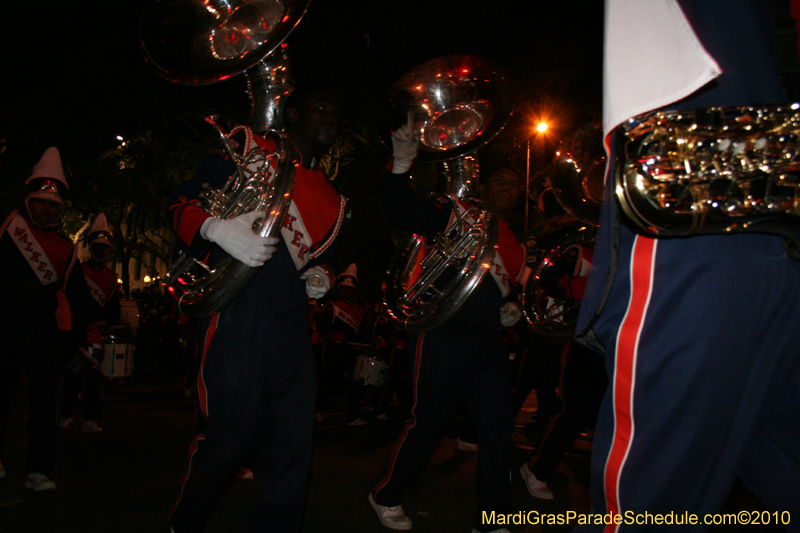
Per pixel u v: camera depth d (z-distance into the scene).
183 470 5.23
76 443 6.31
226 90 18.77
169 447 6.25
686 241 1.47
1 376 4.33
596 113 17.80
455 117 4.27
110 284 7.79
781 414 1.60
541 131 17.09
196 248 2.77
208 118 2.76
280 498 2.81
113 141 25.28
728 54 1.55
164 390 12.66
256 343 2.82
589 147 4.07
